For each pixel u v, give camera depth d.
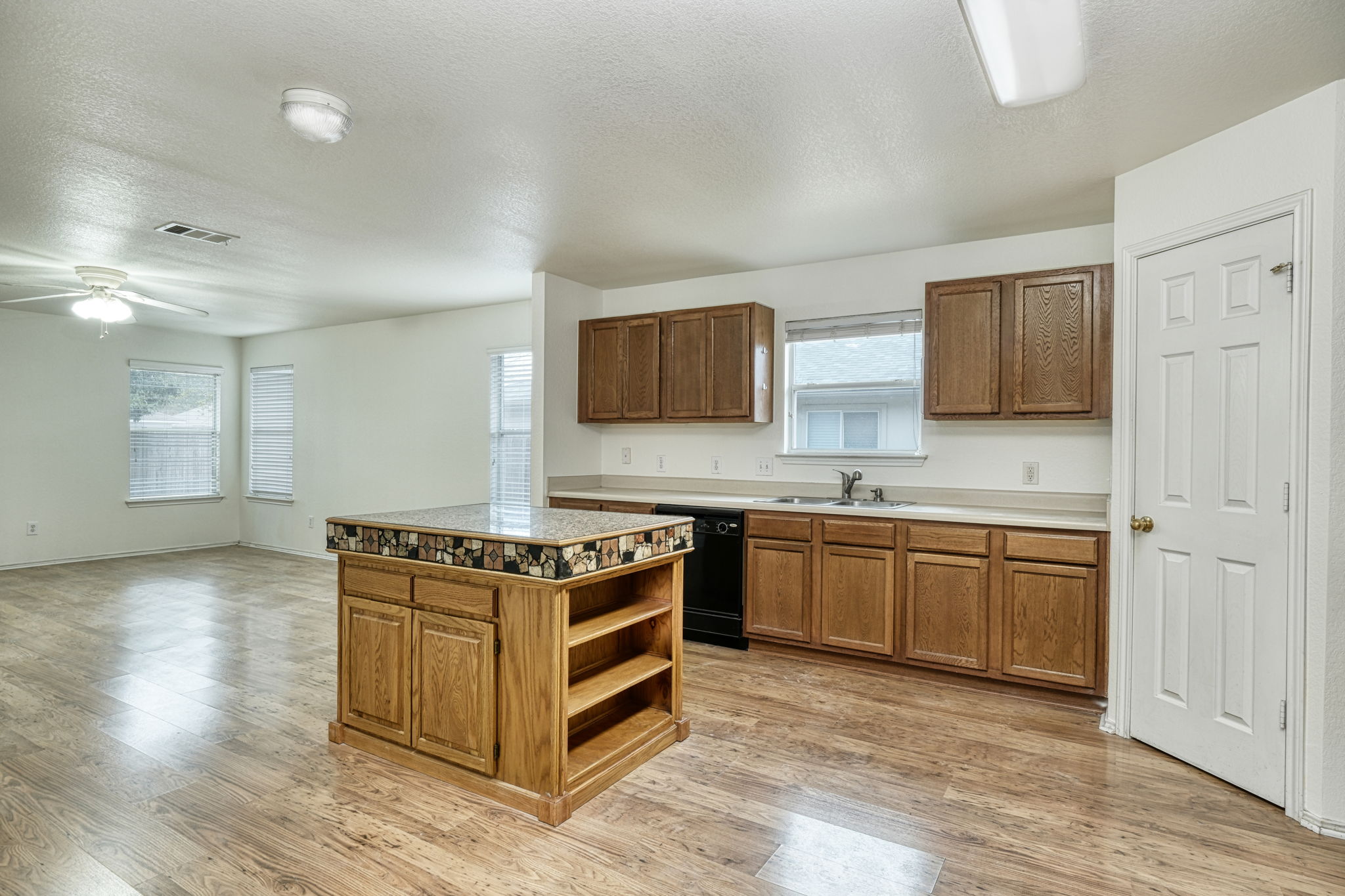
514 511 3.14
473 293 5.46
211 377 7.66
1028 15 1.80
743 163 2.89
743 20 1.90
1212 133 2.56
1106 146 2.70
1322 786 2.18
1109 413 3.31
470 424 6.07
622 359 4.82
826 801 2.37
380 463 6.66
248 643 4.15
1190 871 1.98
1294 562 2.27
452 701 2.45
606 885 1.90
